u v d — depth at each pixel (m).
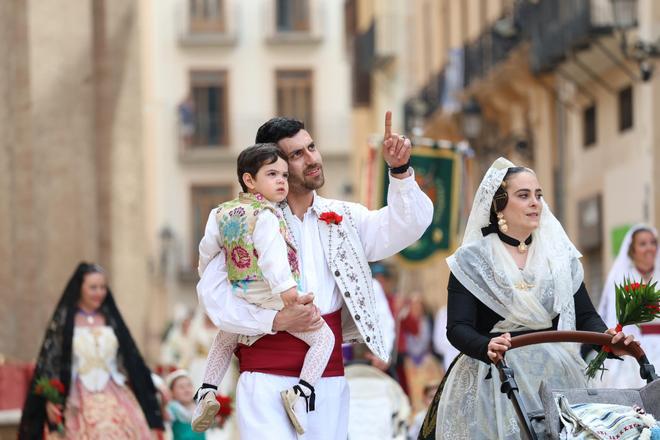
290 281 14.58
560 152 54.62
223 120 110.88
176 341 47.47
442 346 32.69
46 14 33.50
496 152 62.53
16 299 32.72
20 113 33.25
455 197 36.06
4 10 32.81
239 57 111.62
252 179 14.98
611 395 14.01
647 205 44.91
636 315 14.58
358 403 22.09
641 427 13.24
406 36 84.44
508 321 15.58
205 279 15.15
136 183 36.53
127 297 36.16
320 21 112.25
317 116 111.69
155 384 25.42
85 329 23.80
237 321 14.77
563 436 13.46
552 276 15.56
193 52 111.25
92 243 33.91
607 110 49.16
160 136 109.50
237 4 111.81
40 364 23.67
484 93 61.38
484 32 61.53
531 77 56.34
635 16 44.84
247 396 14.89
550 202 56.09
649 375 14.31
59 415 23.27
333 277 15.28
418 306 41.94
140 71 37.00
